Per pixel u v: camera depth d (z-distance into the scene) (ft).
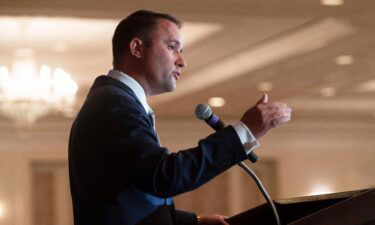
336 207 6.67
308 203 8.21
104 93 7.80
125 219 7.35
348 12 32.27
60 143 54.44
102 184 7.45
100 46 39.22
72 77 44.32
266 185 58.90
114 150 7.37
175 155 7.23
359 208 6.68
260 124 7.40
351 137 60.44
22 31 36.17
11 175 53.78
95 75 44.14
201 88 47.09
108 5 30.32
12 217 53.62
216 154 7.29
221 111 54.65
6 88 39.22
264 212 8.77
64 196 54.75
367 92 51.80
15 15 31.50
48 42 38.27
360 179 60.39
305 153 59.52
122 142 7.34
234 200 58.23
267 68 42.34
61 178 54.95
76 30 36.32
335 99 53.88
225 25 34.55
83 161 7.63
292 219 8.45
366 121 60.13
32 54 40.16
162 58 8.23
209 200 57.93
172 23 8.41
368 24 34.19
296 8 31.58
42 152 54.24
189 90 47.73
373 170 60.59
